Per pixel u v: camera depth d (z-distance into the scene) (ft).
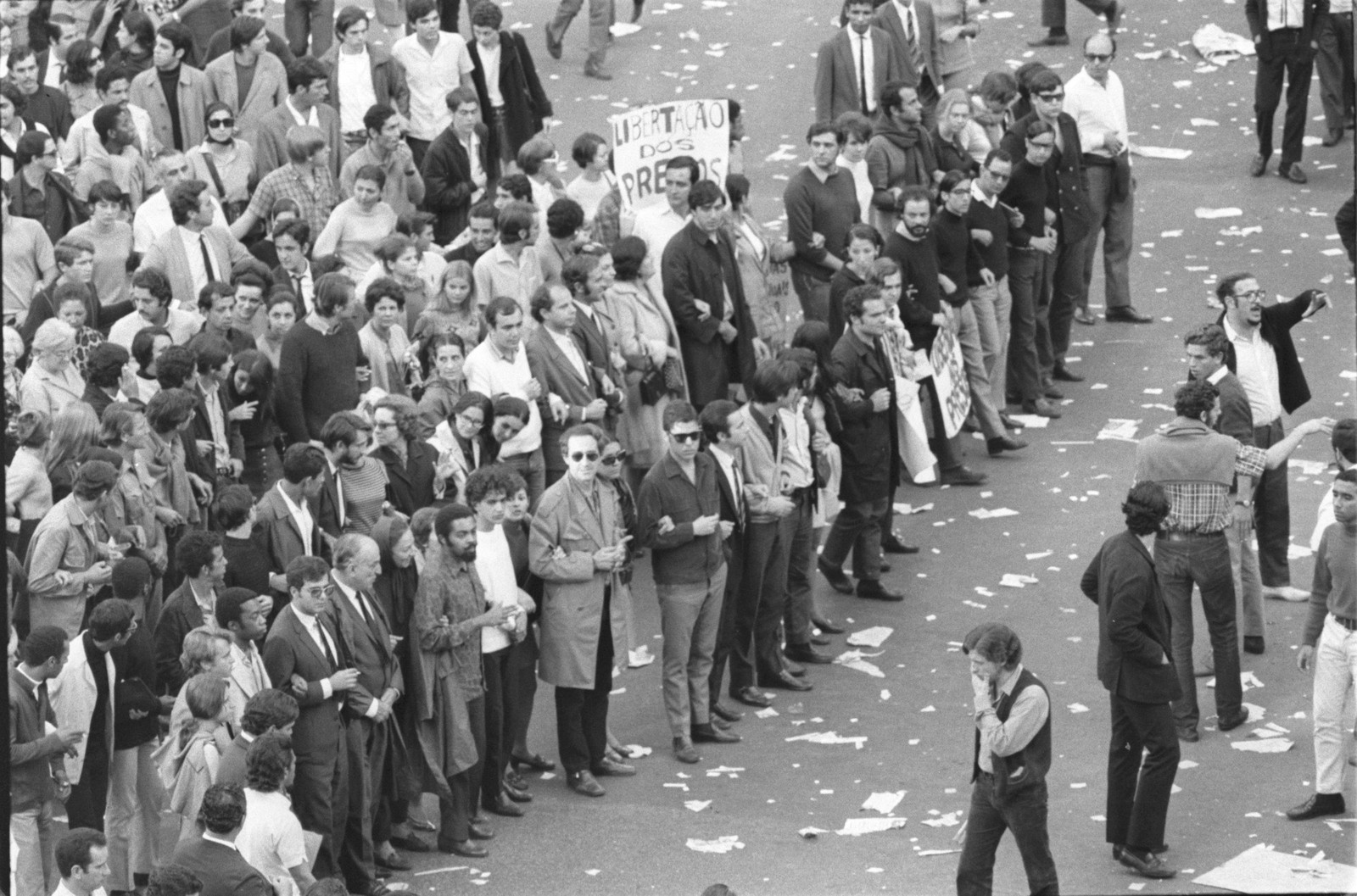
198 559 50.44
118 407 54.24
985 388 73.51
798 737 58.23
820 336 62.90
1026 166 74.69
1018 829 47.96
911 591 65.92
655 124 71.92
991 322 73.67
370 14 105.81
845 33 83.51
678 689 57.11
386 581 51.88
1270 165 96.22
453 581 51.49
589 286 63.26
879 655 62.49
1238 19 109.09
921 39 86.22
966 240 71.67
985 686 47.70
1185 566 57.52
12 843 46.68
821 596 66.08
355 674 48.96
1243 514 61.21
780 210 89.92
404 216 69.82
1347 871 51.16
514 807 54.08
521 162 73.51
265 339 62.08
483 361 61.57
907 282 69.72
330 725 48.80
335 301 60.23
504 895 49.98
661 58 104.53
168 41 77.77
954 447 72.18
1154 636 51.47
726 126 72.43
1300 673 61.00
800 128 97.71
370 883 49.93
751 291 70.28
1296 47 92.84
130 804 49.88
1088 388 78.43
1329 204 92.12
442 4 95.66
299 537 53.93
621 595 56.70
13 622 53.21
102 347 57.72
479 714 52.65
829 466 61.67
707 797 55.06
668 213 69.46
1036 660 61.87
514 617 53.06
